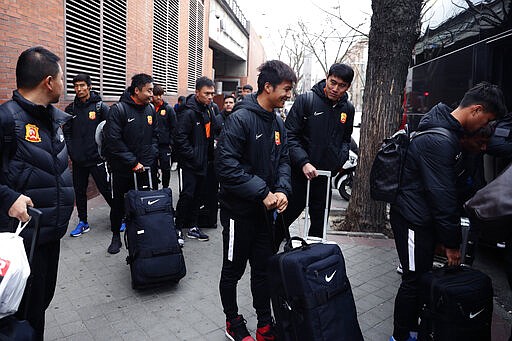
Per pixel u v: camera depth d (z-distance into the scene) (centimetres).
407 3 511
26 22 530
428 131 262
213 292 376
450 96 580
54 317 327
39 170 229
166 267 364
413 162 267
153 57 1104
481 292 245
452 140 252
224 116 703
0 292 178
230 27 2520
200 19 1747
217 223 605
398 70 531
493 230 216
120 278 400
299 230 566
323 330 224
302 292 224
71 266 425
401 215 277
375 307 355
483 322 248
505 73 480
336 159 385
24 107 224
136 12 946
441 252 315
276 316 242
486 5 480
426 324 258
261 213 281
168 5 1240
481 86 260
